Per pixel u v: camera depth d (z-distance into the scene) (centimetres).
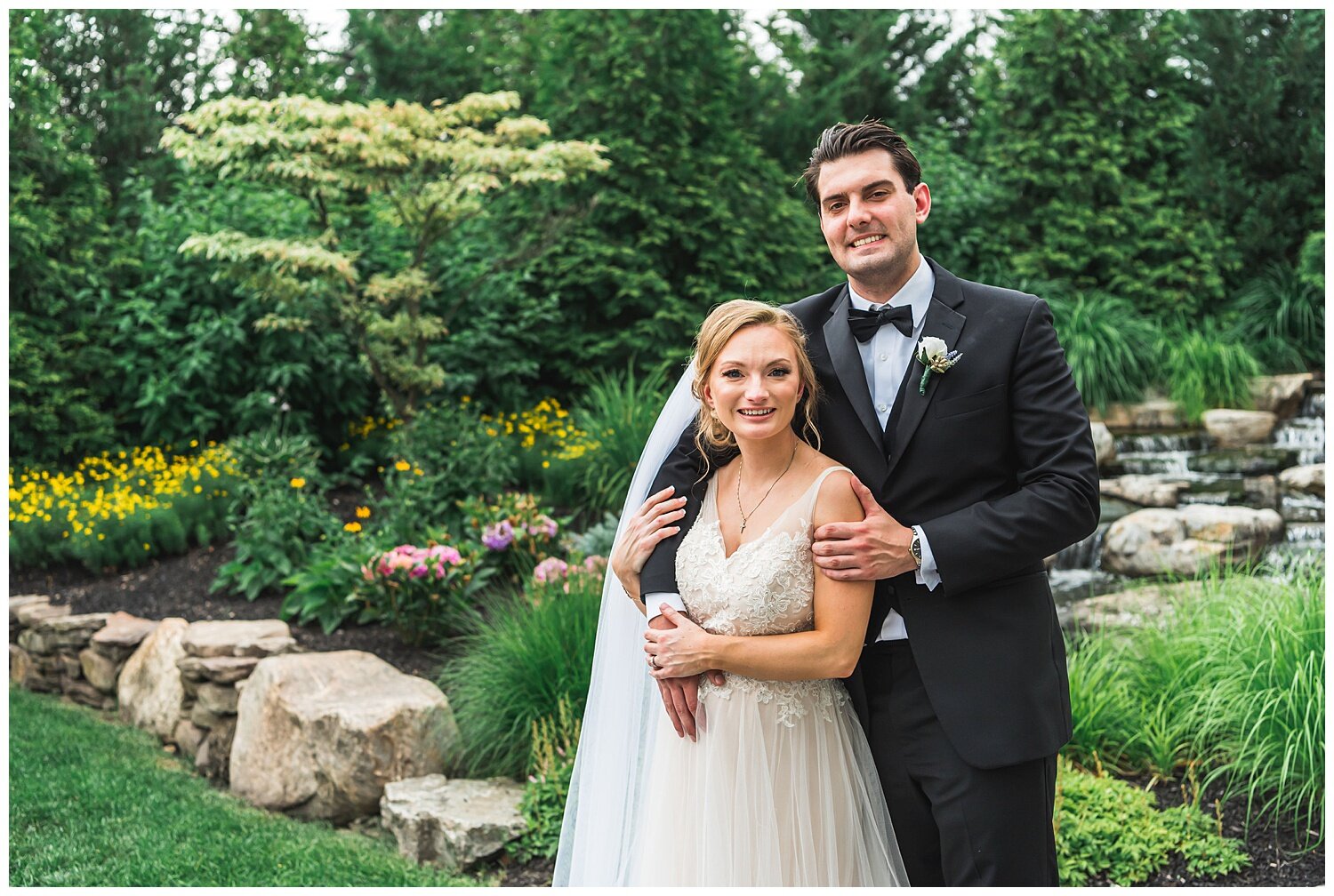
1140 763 383
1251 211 1009
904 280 233
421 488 589
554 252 859
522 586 536
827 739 225
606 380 801
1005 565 209
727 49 916
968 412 220
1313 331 958
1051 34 995
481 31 1199
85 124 1049
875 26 1178
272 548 580
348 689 425
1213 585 465
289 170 616
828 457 231
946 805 218
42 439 782
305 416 790
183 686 484
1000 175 1038
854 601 212
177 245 793
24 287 777
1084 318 890
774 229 883
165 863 355
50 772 443
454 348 805
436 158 658
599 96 841
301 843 375
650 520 237
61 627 563
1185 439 811
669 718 236
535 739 386
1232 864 317
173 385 761
